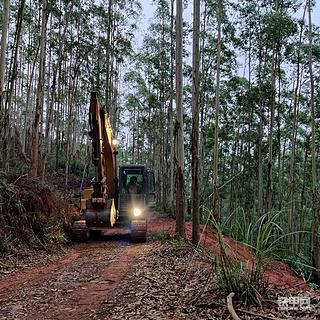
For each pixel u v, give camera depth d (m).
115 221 15.41
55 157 35.19
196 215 11.63
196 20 12.48
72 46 28.94
